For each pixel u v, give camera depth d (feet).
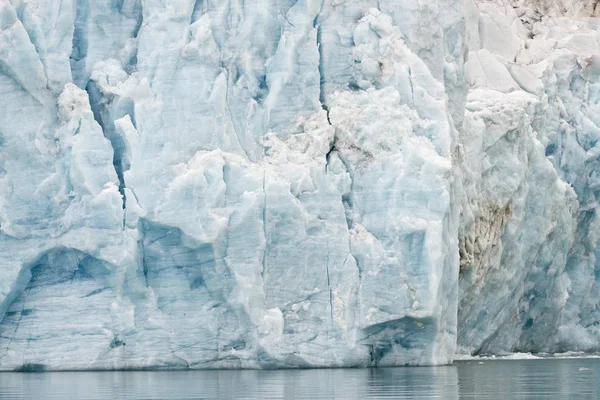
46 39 170.71
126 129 167.43
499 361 188.55
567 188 207.92
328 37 177.78
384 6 180.55
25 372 164.86
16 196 166.81
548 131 209.67
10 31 167.32
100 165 166.40
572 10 227.61
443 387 135.54
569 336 213.66
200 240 162.61
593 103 213.66
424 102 176.65
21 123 167.73
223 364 165.27
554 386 137.80
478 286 192.65
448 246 173.37
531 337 210.79
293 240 166.91
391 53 177.37
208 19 173.58
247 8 176.04
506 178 196.34
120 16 175.83
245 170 167.02
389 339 169.99
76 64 174.19
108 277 165.07
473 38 212.64
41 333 166.09
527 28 224.33
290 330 166.20
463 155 184.75
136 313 165.27
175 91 170.71
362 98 175.32
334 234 168.96
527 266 203.72
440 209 168.96
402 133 173.27
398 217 169.48
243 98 174.60
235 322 164.76
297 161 170.40
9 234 165.58
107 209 164.25
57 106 169.68
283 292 166.61
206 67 172.04
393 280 167.73
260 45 175.73
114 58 174.50
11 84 168.25
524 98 201.98
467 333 197.88
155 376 153.89
